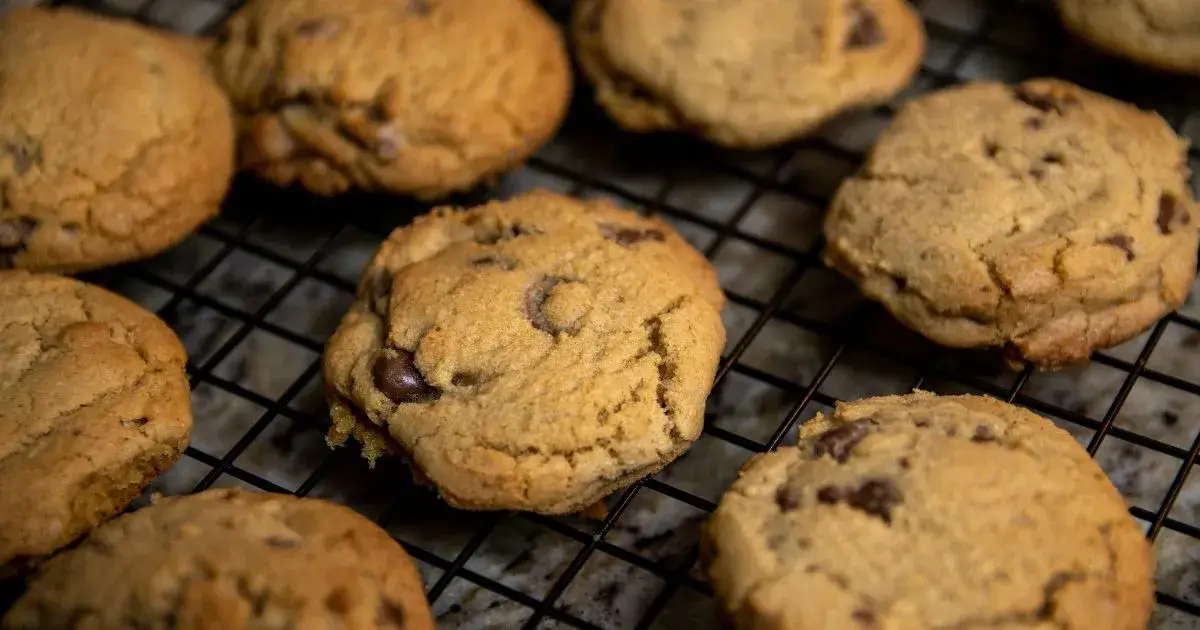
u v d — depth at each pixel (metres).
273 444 0.56
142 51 0.58
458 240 0.55
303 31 0.58
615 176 0.60
